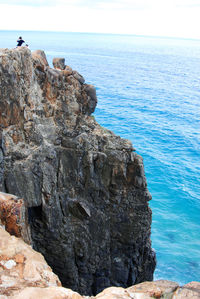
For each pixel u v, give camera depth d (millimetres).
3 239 6379
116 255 21250
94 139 19734
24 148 17312
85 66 154500
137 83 118812
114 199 20109
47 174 18328
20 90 16938
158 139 59562
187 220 36094
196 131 65875
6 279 5438
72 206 19344
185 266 28734
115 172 19609
